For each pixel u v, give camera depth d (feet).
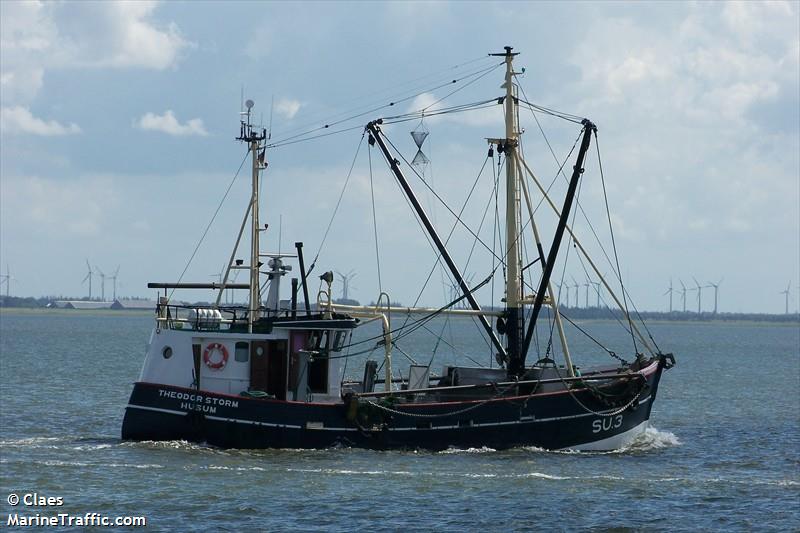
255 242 346.95
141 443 334.65
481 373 363.56
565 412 346.54
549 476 309.42
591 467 326.65
